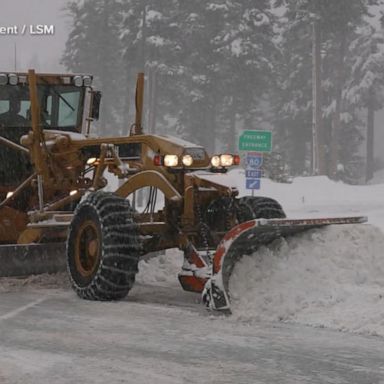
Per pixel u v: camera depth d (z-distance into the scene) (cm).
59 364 1199
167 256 2325
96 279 1736
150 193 1995
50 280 2058
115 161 1950
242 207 1925
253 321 1518
